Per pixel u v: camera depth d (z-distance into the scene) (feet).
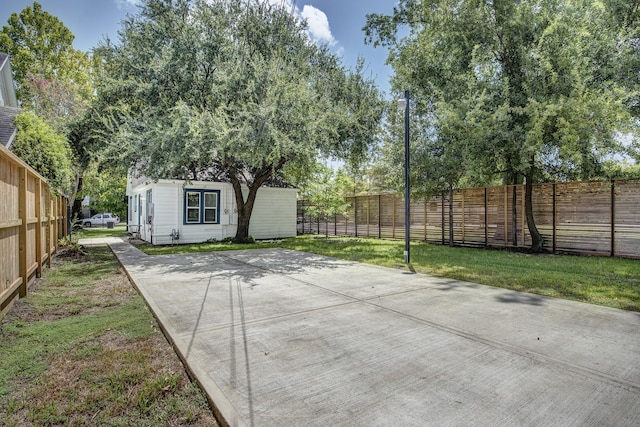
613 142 27.48
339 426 6.88
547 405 7.68
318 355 10.24
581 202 31.86
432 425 6.93
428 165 37.50
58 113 57.00
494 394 8.12
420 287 19.35
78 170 45.73
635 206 28.81
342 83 39.75
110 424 7.16
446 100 34.53
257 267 26.25
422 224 46.09
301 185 52.75
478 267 25.67
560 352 10.53
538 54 28.60
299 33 41.19
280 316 14.03
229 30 37.47
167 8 36.76
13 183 15.53
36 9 77.82
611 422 7.09
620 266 25.48
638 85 29.04
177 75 34.96
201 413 7.62
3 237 13.97
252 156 31.81
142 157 34.24
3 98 53.78
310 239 51.75
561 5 30.96
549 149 30.63
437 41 37.29
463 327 12.74
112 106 36.70
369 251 36.06
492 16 33.58
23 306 15.53
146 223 47.62
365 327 12.73
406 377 8.92
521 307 15.39
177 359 10.23
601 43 29.60
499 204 38.01
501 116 28.14
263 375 8.97
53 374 9.18
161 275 22.89
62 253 31.96
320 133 33.71
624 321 13.47
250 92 32.40
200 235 46.06
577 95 26.96
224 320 13.47
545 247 34.35
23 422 7.18
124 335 12.12
